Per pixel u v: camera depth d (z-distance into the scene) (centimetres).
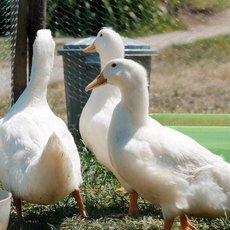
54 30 1494
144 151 684
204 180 677
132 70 705
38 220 760
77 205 788
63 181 691
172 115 1064
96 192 830
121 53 827
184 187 679
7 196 696
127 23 1598
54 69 1497
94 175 868
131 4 1599
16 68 1023
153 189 688
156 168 680
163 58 1694
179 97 1511
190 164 684
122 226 729
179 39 1727
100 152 788
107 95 793
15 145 720
